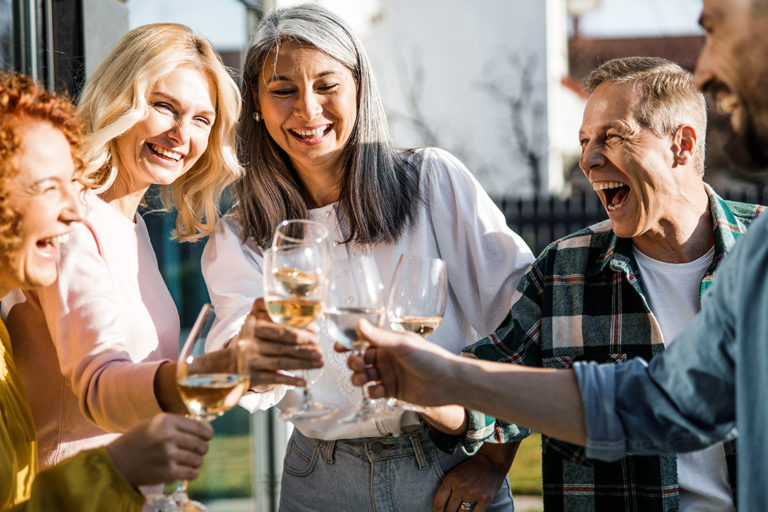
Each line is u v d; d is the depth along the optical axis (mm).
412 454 2393
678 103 2096
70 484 1465
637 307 2184
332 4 10258
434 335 2510
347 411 2395
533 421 1724
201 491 4203
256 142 2559
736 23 1325
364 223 2467
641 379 1686
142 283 2301
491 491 2379
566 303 2271
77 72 2818
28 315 2113
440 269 1919
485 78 13734
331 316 1752
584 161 2164
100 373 1897
